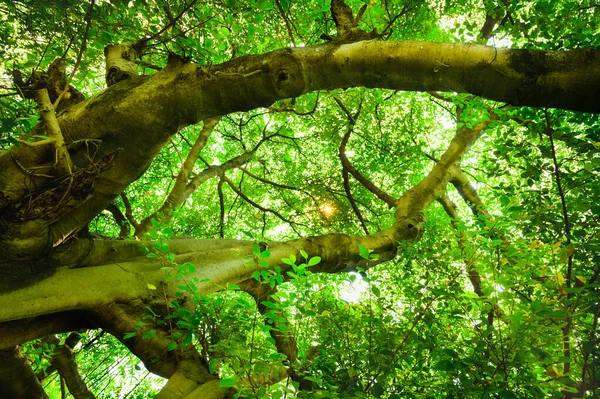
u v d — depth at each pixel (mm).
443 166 7051
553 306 2666
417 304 3076
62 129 2777
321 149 11336
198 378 2986
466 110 5027
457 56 2754
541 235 3730
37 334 3414
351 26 3443
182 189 7539
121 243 3902
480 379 2449
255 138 11344
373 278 3059
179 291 3514
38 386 4238
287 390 2332
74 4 3660
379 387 2582
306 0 7062
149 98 2834
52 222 2895
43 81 3297
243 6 4684
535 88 2613
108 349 8695
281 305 2596
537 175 3988
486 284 2914
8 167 2617
